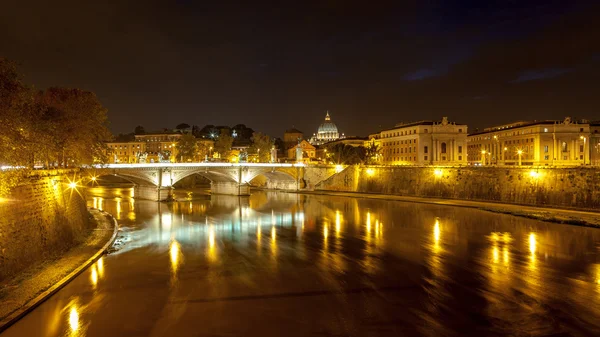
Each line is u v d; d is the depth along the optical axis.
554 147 168.12
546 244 55.50
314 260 48.00
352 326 30.38
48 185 46.31
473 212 86.44
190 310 33.16
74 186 57.47
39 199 43.03
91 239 55.81
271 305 34.22
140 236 62.28
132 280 40.25
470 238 59.81
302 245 56.06
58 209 48.75
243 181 132.75
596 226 66.81
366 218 80.81
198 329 29.89
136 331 29.52
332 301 35.06
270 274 42.56
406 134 193.75
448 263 46.56
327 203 109.38
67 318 31.36
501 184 100.00
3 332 28.94
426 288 38.25
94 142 72.69
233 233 65.19
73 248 49.69
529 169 94.12
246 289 37.97
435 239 59.44
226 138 193.75
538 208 86.94
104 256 49.28
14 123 34.72
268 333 29.30
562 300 35.38
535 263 46.41
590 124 182.25
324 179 149.62
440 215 83.19
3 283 34.75
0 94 33.25
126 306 33.81
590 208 81.50
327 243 57.31
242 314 32.41
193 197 124.38
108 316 31.86
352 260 47.97
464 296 36.25
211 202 112.50
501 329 30.05
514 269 44.12
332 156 180.00
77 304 34.03
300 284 39.38
